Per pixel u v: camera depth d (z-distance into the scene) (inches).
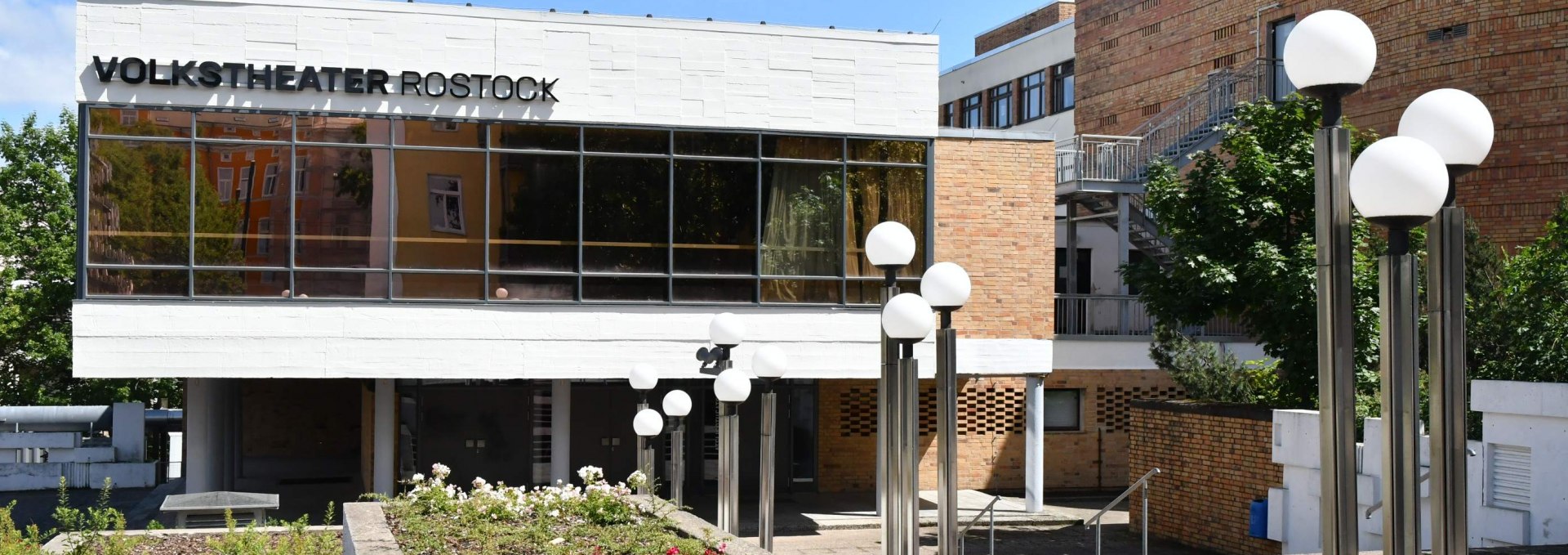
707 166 808.3
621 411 943.7
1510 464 513.3
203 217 740.7
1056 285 1233.4
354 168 759.1
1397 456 251.8
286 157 751.1
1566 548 469.1
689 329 803.4
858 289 829.2
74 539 547.2
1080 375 1035.3
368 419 949.2
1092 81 1427.2
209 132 741.3
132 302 730.8
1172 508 738.2
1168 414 742.5
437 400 908.6
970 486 1003.9
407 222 765.9
